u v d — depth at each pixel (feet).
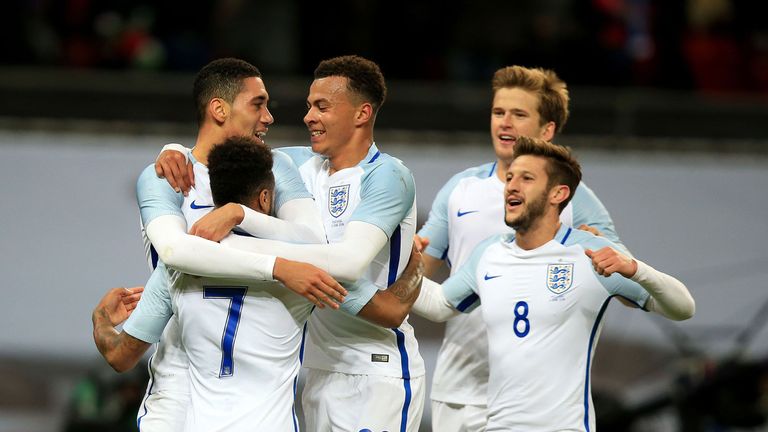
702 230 96.17
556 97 60.03
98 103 101.71
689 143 103.50
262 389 48.73
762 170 99.86
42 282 92.07
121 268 93.56
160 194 49.96
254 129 52.65
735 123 105.09
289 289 49.08
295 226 49.78
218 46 124.88
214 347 48.67
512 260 52.95
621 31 129.49
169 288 49.67
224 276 47.55
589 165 99.86
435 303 55.67
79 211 94.27
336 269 49.16
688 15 131.64
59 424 89.61
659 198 97.30
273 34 124.67
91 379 89.76
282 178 52.01
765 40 133.39
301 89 101.04
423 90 105.09
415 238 58.59
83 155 96.48
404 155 101.65
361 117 53.52
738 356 90.07
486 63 128.67
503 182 60.18
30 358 90.43
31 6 124.67
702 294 93.40
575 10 129.59
